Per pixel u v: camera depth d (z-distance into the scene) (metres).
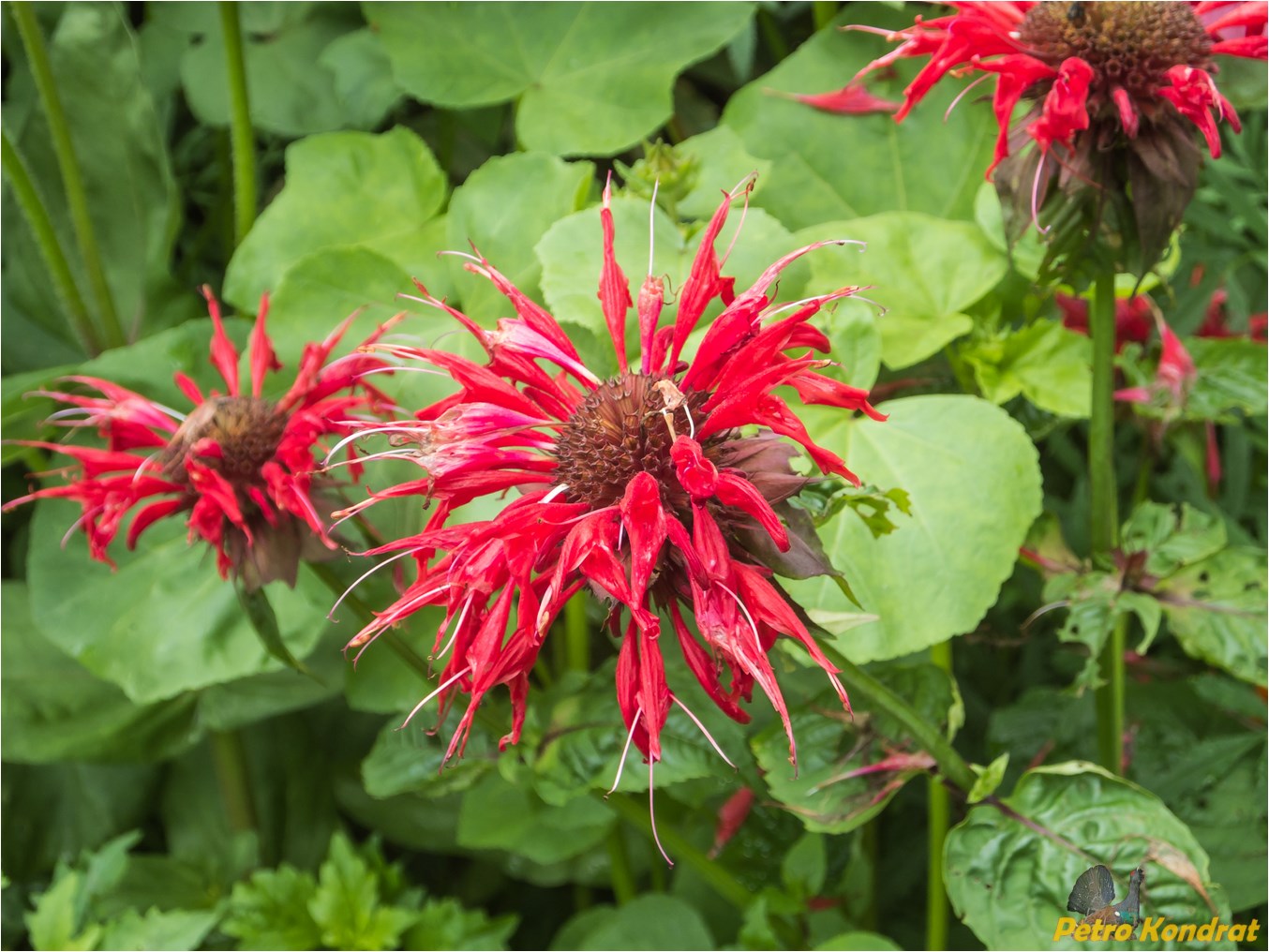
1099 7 0.24
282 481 0.24
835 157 0.31
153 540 0.30
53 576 0.30
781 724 0.25
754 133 0.31
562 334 0.22
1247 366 0.28
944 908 0.27
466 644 0.21
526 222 0.29
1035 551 0.27
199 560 0.30
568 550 0.20
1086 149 0.24
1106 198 0.24
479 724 0.27
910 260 0.29
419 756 0.27
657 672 0.20
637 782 0.25
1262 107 0.26
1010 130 0.25
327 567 0.25
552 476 0.22
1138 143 0.23
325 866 0.29
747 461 0.21
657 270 0.26
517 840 0.29
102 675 0.29
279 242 0.31
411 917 0.28
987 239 0.29
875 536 0.23
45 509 0.30
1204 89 0.23
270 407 0.26
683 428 0.21
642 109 0.30
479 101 0.31
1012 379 0.28
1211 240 0.31
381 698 0.29
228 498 0.24
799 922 0.29
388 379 0.28
